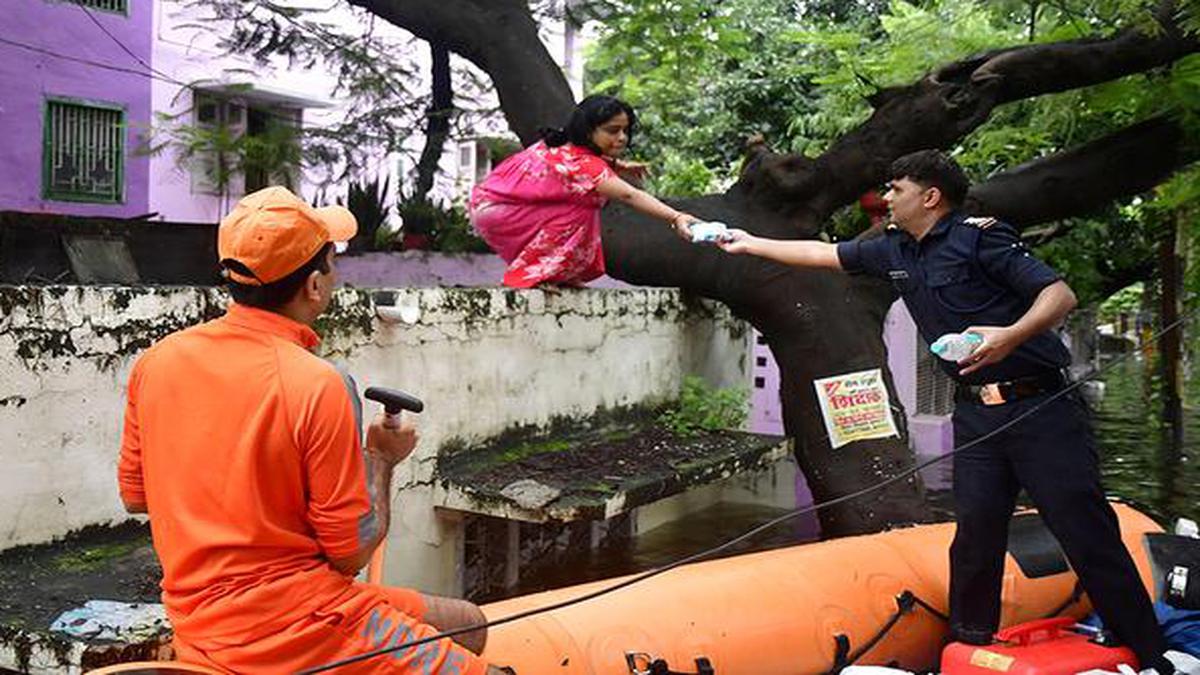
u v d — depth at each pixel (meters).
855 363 7.20
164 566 2.57
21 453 3.96
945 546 5.01
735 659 4.00
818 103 13.12
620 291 7.41
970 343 3.71
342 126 12.63
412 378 5.55
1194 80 7.62
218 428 2.50
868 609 4.50
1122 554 3.99
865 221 10.44
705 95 14.43
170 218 14.27
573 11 10.38
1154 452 11.00
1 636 3.36
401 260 10.29
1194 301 10.99
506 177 6.73
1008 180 7.83
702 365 8.62
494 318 6.17
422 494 5.58
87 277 7.20
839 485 7.04
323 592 2.53
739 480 8.54
